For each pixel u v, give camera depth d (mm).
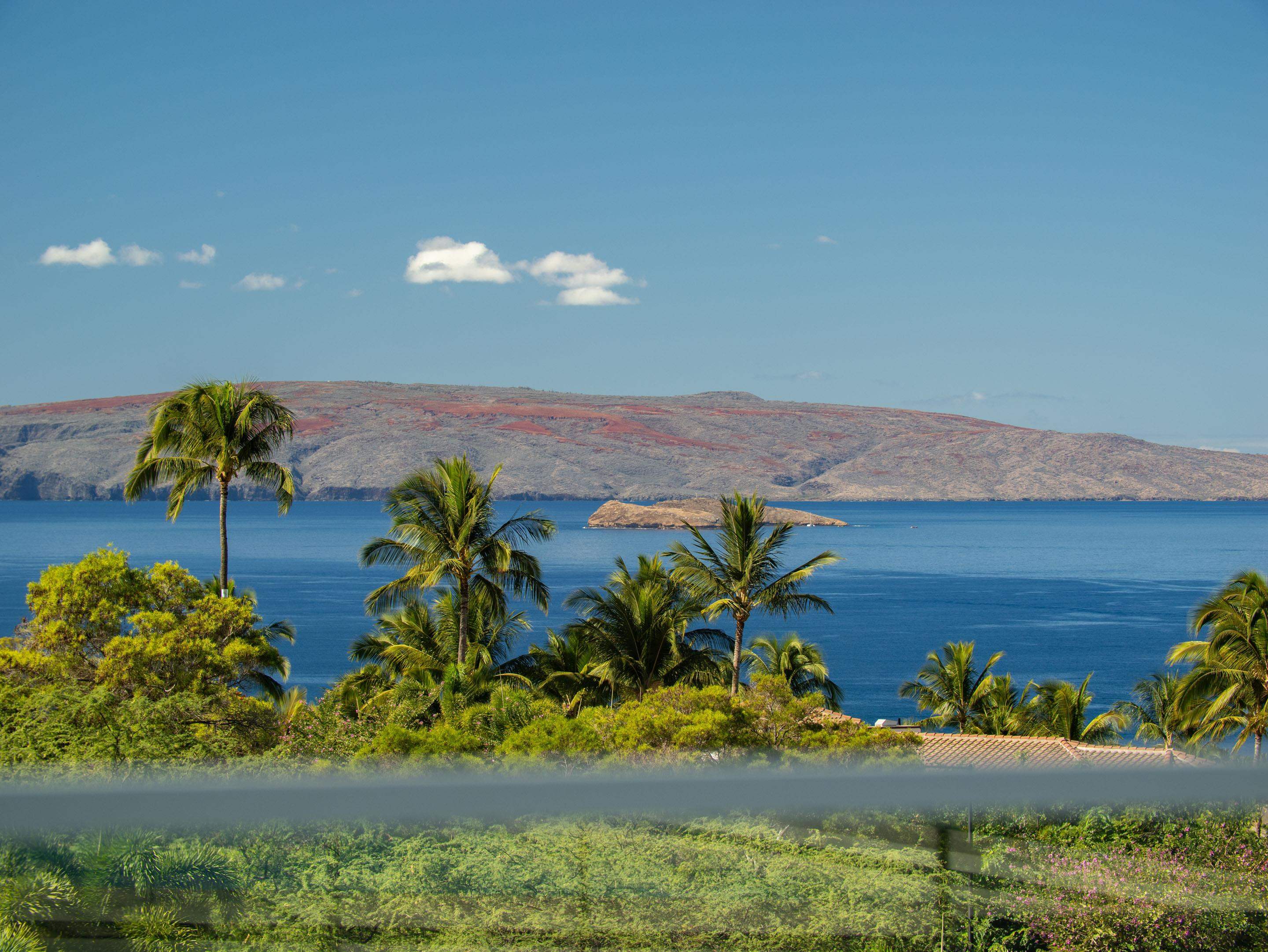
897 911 4641
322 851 4555
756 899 4684
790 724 17453
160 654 18422
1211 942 4418
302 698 24719
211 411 26188
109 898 4199
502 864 4645
